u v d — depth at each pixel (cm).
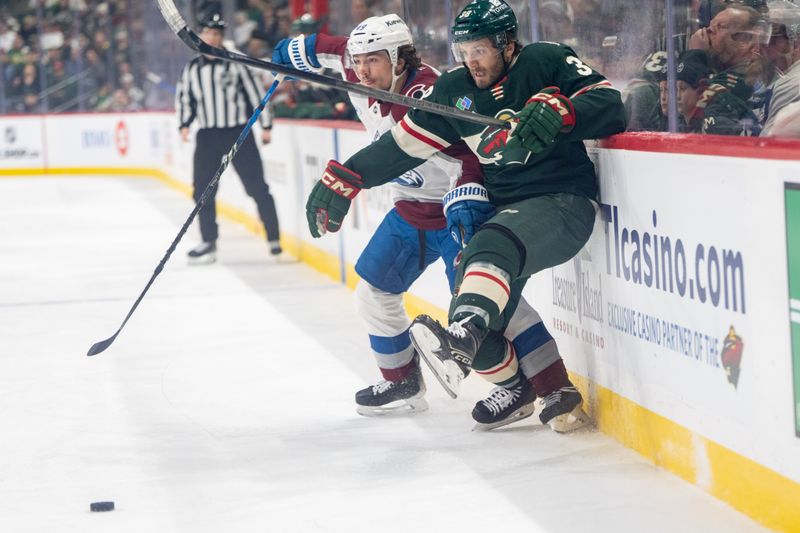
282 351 1571
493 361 1092
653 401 994
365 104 1175
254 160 2427
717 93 1117
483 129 1045
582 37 1310
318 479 991
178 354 1569
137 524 886
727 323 862
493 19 1016
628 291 1025
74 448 1117
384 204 1822
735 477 870
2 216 3497
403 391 1198
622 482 951
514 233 982
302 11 2814
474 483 962
